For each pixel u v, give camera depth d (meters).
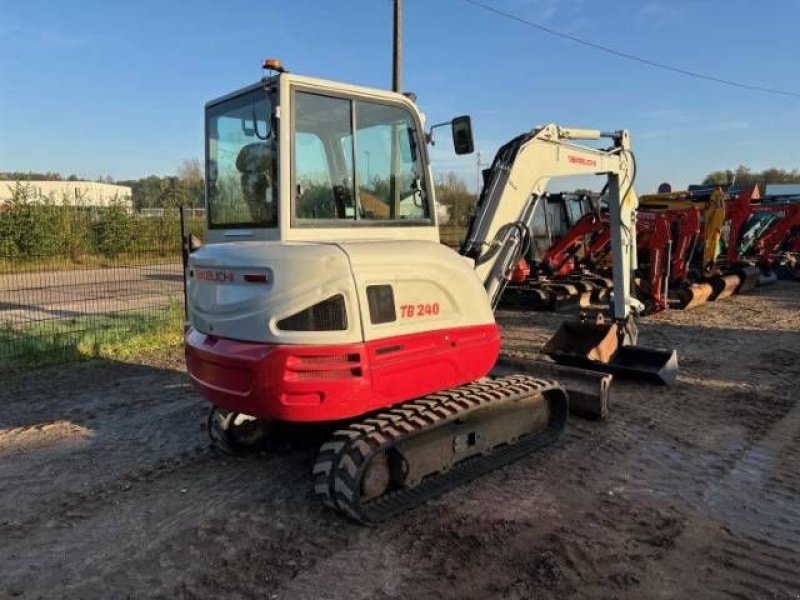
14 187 19.06
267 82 3.91
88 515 3.99
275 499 4.18
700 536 3.68
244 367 3.65
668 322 10.49
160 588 3.21
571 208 14.31
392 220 4.42
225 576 3.31
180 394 6.53
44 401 6.32
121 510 4.05
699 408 5.95
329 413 3.61
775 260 16.44
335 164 4.11
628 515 3.92
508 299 12.46
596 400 5.51
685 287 11.84
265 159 4.02
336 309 3.62
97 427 5.57
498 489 4.27
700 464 4.70
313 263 3.58
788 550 3.54
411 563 3.41
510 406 4.73
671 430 5.38
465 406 4.14
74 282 14.75
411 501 3.93
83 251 17.94
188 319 4.51
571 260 13.48
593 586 3.20
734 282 13.21
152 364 7.79
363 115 4.25
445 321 4.16
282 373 3.54
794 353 8.17
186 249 6.79
